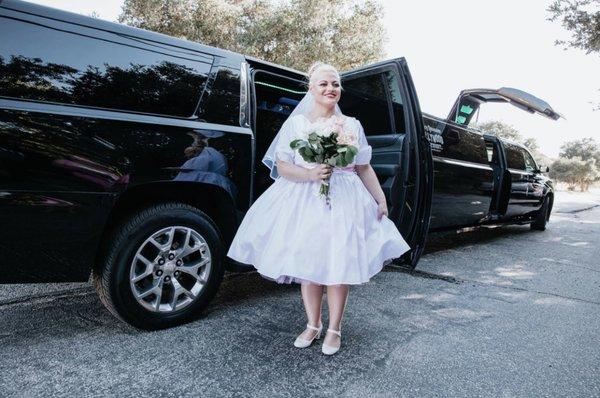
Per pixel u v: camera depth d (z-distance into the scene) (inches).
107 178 85.9
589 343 103.2
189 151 97.7
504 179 249.8
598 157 1659.7
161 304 100.7
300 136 85.9
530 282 161.0
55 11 85.9
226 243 111.9
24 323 103.1
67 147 81.7
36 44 82.4
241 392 75.2
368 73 138.3
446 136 189.8
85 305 116.3
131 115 90.7
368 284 146.6
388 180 133.3
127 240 91.3
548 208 314.5
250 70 121.8
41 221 79.7
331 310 90.9
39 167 78.8
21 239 78.4
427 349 95.6
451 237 266.8
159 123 93.7
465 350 96.0
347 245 81.5
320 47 553.9
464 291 143.6
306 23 552.1
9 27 80.0
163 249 96.7
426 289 143.9
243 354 89.6
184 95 101.0
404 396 75.9
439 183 179.2
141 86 94.4
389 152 133.8
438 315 118.5
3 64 78.0
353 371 84.1
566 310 128.5
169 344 92.7
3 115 75.5
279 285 141.2
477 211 216.5
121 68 92.3
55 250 82.0
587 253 231.6
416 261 126.3
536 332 109.0
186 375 80.1
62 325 102.1
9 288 129.4
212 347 92.3
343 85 149.7
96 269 94.3
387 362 88.5
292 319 110.7
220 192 105.3
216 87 107.1
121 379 77.9
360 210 86.0
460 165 194.2
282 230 83.9
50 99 82.1
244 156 108.9
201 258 104.0
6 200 75.9
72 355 86.7
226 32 559.5
